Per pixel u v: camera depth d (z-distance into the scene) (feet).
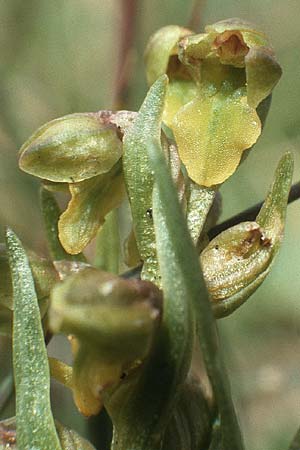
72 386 0.16
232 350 0.25
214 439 0.16
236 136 0.17
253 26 0.18
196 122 0.18
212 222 0.18
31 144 0.17
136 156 0.16
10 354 0.22
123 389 0.15
